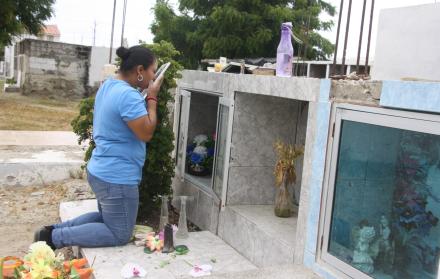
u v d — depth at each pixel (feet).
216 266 12.99
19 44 80.23
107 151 12.96
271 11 43.11
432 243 8.48
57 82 69.97
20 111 51.24
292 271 10.80
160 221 15.87
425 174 8.63
